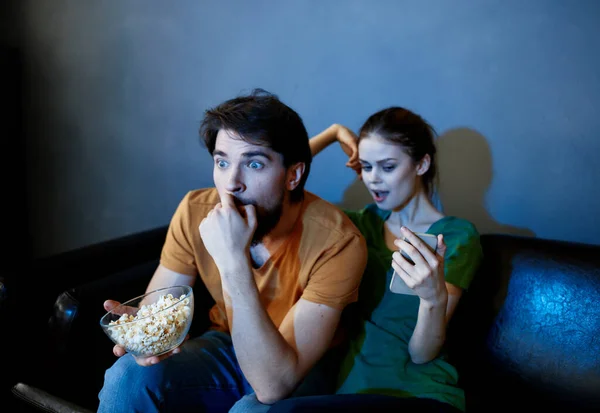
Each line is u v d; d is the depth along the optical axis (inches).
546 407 44.8
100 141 76.4
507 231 58.4
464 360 49.6
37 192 81.4
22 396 41.5
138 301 40.3
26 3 75.4
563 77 53.2
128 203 77.0
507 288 47.9
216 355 43.5
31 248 83.3
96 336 43.4
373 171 47.3
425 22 57.1
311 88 63.8
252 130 36.1
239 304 35.9
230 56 66.9
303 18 62.2
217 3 66.0
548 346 44.8
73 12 73.2
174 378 39.5
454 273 43.9
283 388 36.5
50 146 79.1
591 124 53.0
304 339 38.5
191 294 36.9
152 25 69.8
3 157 76.7
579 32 51.9
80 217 80.4
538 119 54.9
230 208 36.3
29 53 76.9
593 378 42.8
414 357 41.4
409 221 49.0
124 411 37.7
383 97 60.6
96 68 74.0
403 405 33.8
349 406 32.8
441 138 59.1
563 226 56.0
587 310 43.7
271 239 41.6
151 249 55.9
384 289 46.3
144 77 71.9
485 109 56.7
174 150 72.6
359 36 60.2
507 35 54.4
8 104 76.4
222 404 42.5
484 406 46.4
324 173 65.3
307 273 41.1
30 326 43.7
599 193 54.0
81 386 42.8
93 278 49.3
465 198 59.5
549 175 55.6
